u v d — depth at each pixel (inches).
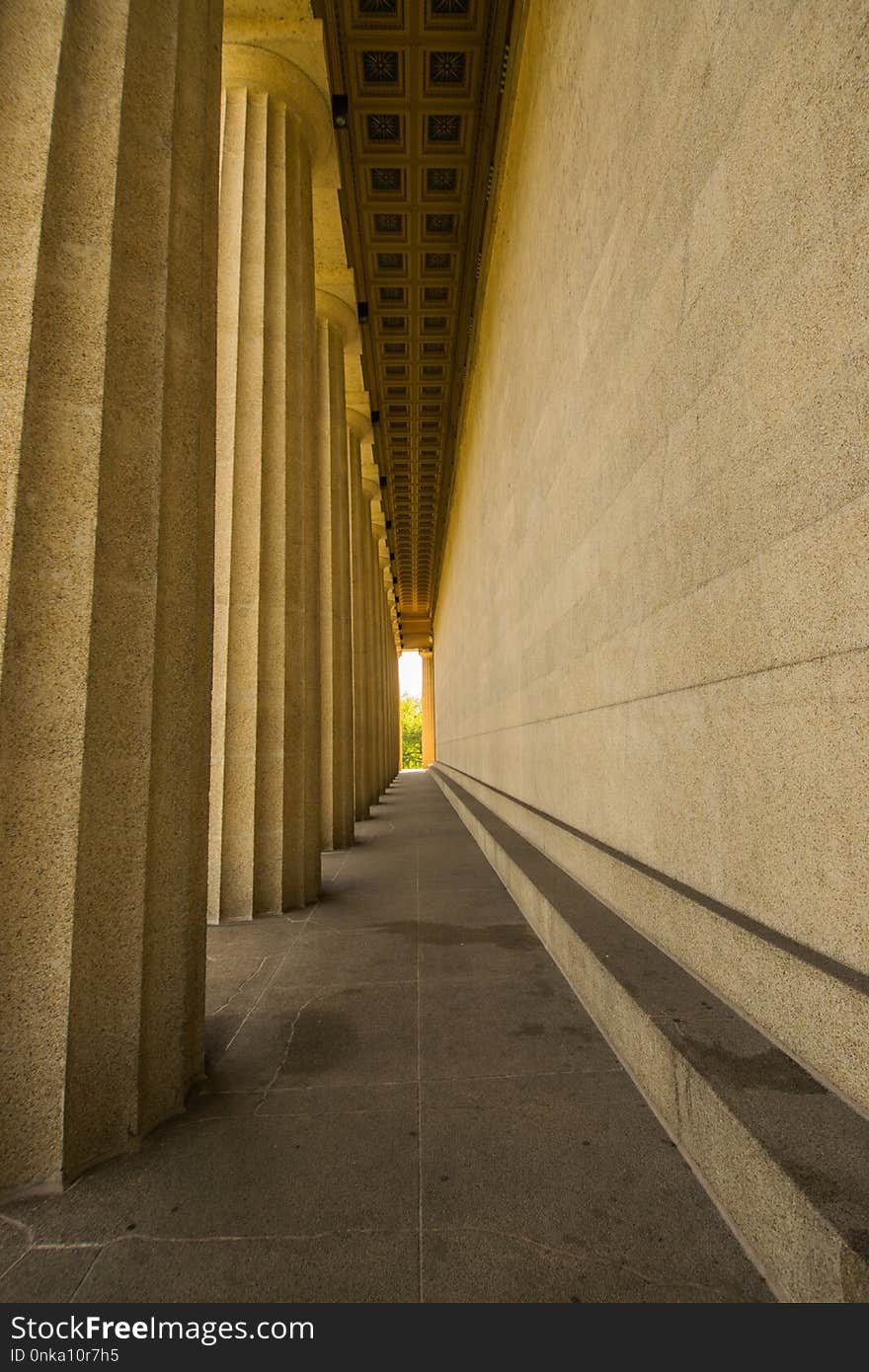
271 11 309.4
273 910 290.2
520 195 354.3
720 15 125.3
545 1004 178.7
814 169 98.0
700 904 139.1
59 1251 98.5
